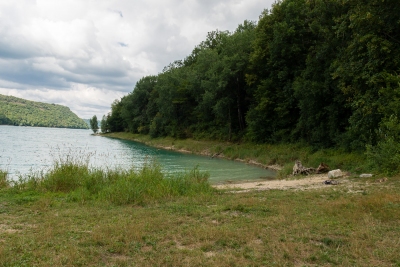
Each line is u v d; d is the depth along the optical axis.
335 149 23.94
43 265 4.43
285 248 5.16
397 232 6.09
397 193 9.69
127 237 5.75
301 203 9.04
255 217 7.44
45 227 6.55
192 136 53.06
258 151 31.52
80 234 6.04
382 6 16.52
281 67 31.05
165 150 44.81
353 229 6.30
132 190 9.97
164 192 10.72
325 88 24.20
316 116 25.69
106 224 6.71
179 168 24.73
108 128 101.94
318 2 24.70
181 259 4.75
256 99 35.41
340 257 4.84
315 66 25.62
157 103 64.19
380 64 16.70
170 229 6.43
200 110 52.19
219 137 45.25
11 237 5.85
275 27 29.70
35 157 27.56
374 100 17.00
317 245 5.36
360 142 19.47
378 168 14.53
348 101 21.33
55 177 11.90
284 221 6.92
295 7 28.73
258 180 18.81
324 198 9.89
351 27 18.42
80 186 11.73
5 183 12.48
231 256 4.83
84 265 4.55
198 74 50.72
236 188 13.27
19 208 8.54
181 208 8.59
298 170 19.42
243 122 43.19
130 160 27.33
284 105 30.81
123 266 4.51
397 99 14.70
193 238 5.77
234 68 39.91
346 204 8.53
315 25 25.45
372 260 4.75
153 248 5.27
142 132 75.00
